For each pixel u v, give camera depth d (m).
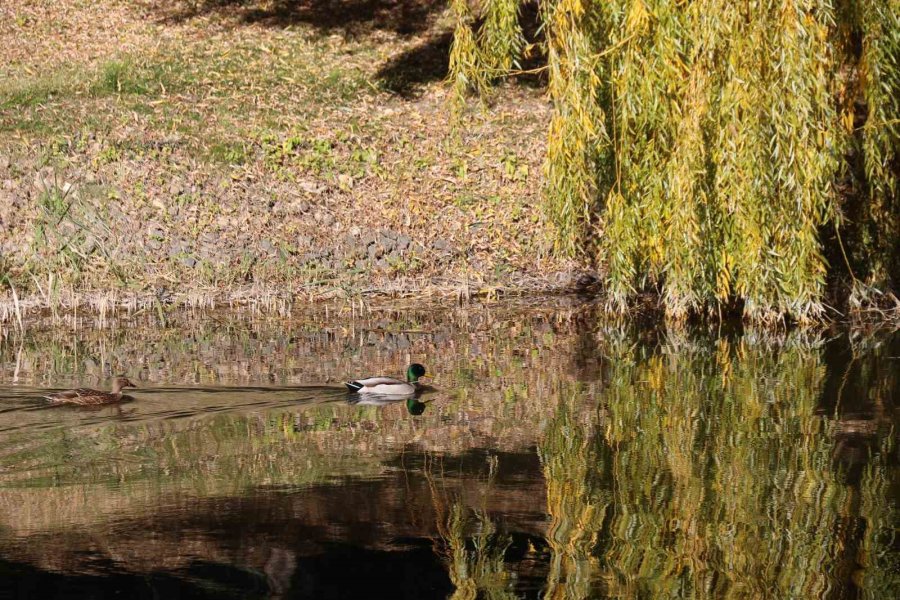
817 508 10.09
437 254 23.23
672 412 13.57
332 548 9.26
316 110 28.95
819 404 13.81
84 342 18.17
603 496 10.48
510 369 16.20
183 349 17.64
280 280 22.08
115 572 8.74
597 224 23.30
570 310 20.59
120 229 23.02
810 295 17.80
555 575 8.72
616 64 17.17
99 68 30.72
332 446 12.30
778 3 15.84
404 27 35.16
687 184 16.80
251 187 24.73
